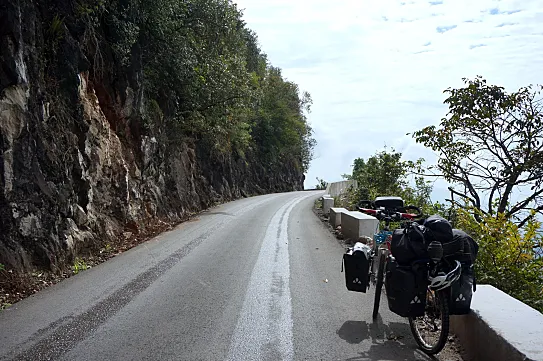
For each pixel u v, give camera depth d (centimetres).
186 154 2408
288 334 511
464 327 469
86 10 1139
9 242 732
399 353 461
